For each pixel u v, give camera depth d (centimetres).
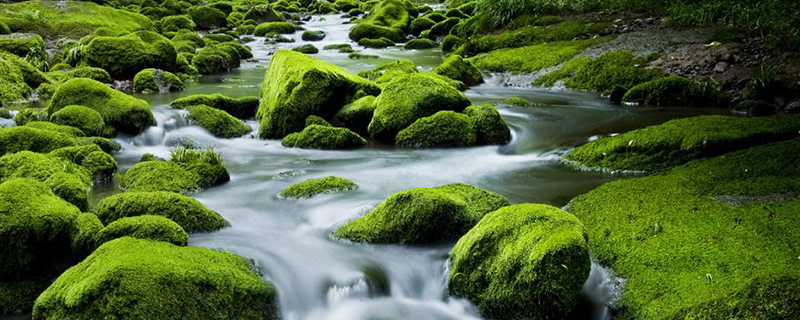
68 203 541
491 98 1342
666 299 407
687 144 725
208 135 1031
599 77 1409
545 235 428
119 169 812
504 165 829
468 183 740
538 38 1809
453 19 2533
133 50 1591
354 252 542
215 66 1828
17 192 501
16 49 1703
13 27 1978
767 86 1112
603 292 448
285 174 798
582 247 412
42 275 484
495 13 2062
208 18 2906
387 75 1363
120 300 381
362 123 1034
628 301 424
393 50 2319
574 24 1809
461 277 466
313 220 630
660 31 1575
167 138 988
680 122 805
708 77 1237
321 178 727
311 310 477
